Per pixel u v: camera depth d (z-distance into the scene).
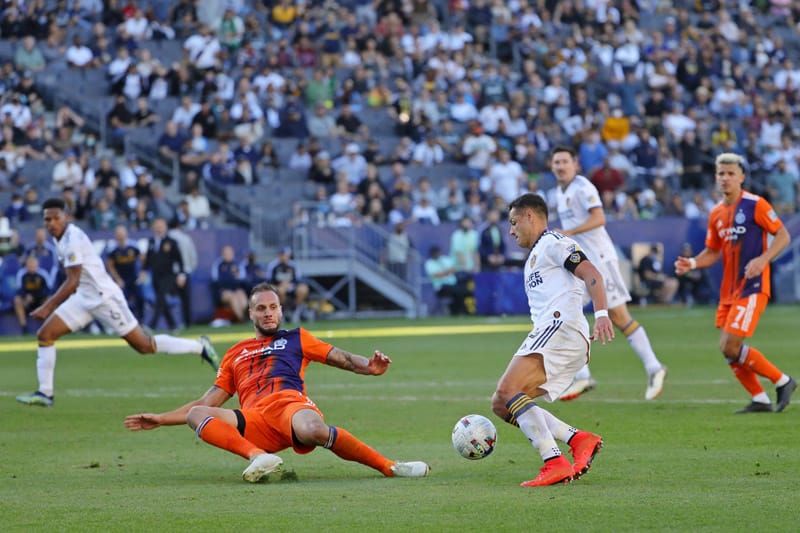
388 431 39.41
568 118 127.81
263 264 106.25
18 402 49.47
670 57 140.12
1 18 121.31
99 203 101.81
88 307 48.66
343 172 110.19
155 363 68.62
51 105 117.62
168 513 24.62
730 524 22.55
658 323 91.38
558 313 28.67
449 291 107.50
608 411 43.53
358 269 107.62
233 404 49.44
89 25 125.12
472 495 26.41
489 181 115.88
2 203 104.25
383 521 23.33
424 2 136.50
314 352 30.83
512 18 140.25
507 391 28.41
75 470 31.95
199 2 128.38
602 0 144.62
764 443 34.84
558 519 23.28
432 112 124.56
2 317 95.38
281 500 26.02
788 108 140.12
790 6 157.88
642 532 21.94
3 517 24.50
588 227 47.12
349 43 129.25
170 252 95.56
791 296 117.69
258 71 122.50
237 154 111.69
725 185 42.47
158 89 117.94
